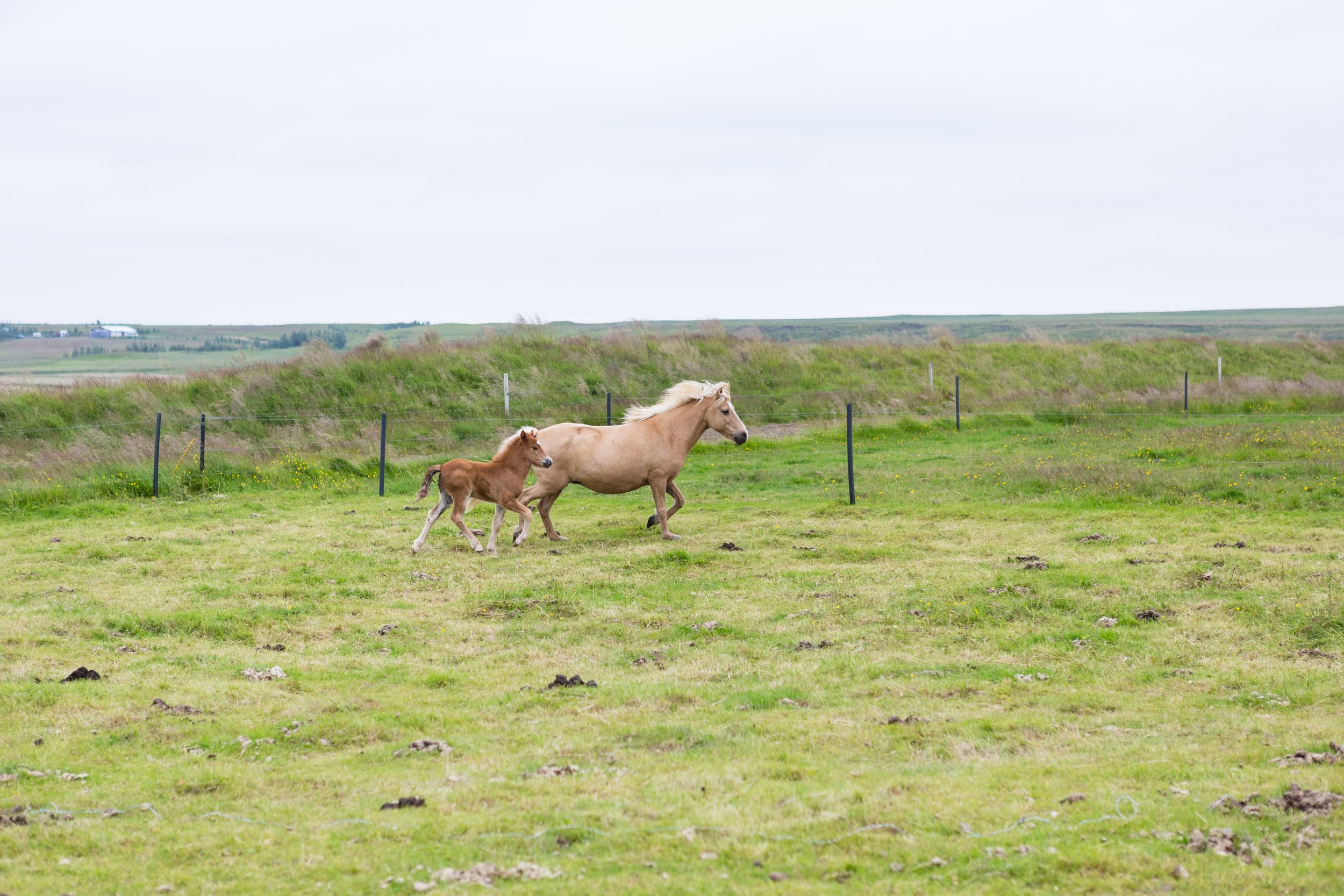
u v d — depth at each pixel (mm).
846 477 19141
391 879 4523
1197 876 4375
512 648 9086
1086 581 10469
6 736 6613
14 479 18750
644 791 5609
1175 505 14914
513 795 5582
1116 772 5781
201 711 7230
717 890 4359
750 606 10258
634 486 14172
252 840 4988
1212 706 7176
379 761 6312
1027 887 4344
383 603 10594
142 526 15125
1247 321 118250
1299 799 5066
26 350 101812
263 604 10398
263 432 24391
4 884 4508
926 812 5199
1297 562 10922
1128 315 144375
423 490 13297
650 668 8438
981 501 15977
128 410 25297
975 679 7930
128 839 5016
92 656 8625
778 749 6418
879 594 10469
